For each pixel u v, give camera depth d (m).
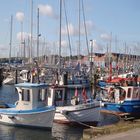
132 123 20.98
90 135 17.58
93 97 35.09
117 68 72.06
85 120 28.75
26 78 69.44
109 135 16.84
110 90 34.12
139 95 32.56
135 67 76.00
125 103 31.91
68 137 25.00
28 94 27.94
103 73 76.12
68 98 30.50
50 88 29.72
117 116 31.91
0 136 24.86
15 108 28.52
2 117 28.48
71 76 59.78
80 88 39.06
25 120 27.28
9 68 76.81
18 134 25.56
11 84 77.06
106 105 32.62
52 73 58.84
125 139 15.64
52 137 24.98
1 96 54.62
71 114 28.62
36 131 26.59
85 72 65.25
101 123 29.39
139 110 32.34
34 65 60.06
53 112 26.53
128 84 37.88
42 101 28.36
